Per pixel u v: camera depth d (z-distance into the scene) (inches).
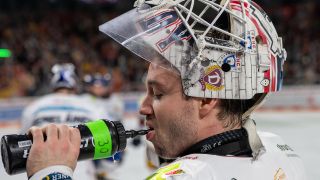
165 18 37.9
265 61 38.9
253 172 37.7
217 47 36.8
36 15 567.5
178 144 38.9
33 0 590.6
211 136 38.4
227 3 37.9
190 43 37.1
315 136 240.5
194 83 36.9
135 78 458.3
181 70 36.9
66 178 33.9
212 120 38.5
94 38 546.0
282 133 251.8
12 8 576.1
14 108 305.0
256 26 39.2
